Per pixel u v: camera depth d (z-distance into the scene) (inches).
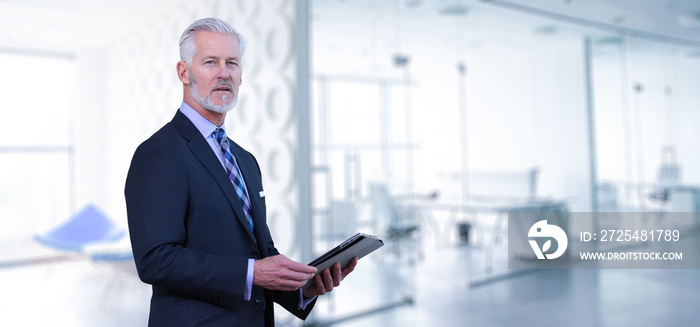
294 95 143.9
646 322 146.4
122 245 216.4
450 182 192.9
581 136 232.5
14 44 266.7
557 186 227.1
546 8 208.5
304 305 57.9
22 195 277.6
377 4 170.7
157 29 225.9
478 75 203.0
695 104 259.0
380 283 169.5
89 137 286.5
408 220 179.3
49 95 282.5
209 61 50.6
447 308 164.2
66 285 209.8
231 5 169.6
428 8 185.6
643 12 214.8
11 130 272.4
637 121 245.1
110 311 172.4
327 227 151.6
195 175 48.4
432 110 186.5
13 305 180.7
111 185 279.6
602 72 237.5
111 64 279.4
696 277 197.9
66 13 214.7
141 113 240.7
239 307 49.6
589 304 165.0
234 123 168.1
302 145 144.6
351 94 161.5
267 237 58.6
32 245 275.6
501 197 209.5
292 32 144.3
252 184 56.3
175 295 47.6
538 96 220.7
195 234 47.9
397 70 176.1
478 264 207.5
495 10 200.8
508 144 211.3
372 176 165.5
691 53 258.1
